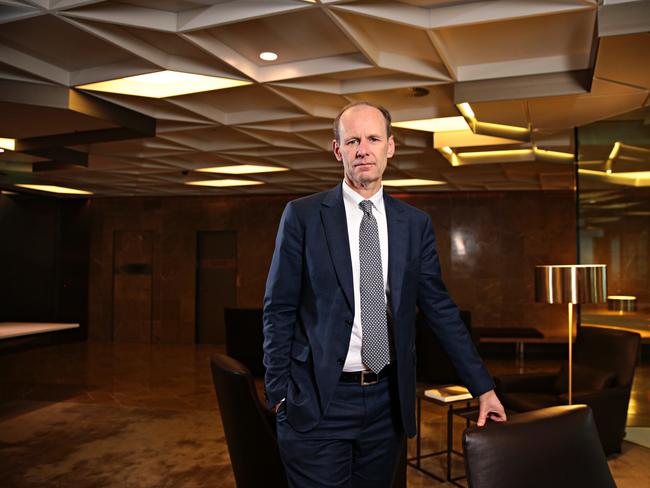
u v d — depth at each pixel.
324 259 1.62
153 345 10.99
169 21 3.33
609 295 4.90
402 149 6.81
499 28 3.47
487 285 10.29
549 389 4.71
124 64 4.09
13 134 5.56
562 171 8.11
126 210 11.53
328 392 1.57
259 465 2.66
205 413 5.52
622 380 4.27
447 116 5.17
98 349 10.34
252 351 7.46
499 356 9.58
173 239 11.39
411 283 1.67
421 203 10.62
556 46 3.79
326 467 1.61
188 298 11.27
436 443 4.47
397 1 3.17
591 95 4.08
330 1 3.02
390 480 1.74
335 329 1.59
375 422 1.66
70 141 5.64
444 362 6.93
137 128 5.16
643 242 4.62
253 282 11.13
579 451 1.45
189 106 4.97
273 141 6.43
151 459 4.07
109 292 11.53
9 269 11.20
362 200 1.67
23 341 6.17
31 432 4.82
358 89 4.50
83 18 3.18
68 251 11.49
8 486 3.52
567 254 10.00
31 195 11.11
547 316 9.99
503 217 10.30
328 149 6.82
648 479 3.61
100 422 5.16
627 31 2.95
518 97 4.10
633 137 4.70
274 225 11.09
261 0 3.12
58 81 4.24
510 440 1.40
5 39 3.65
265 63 4.20
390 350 1.64
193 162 8.12
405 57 4.01
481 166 7.77
